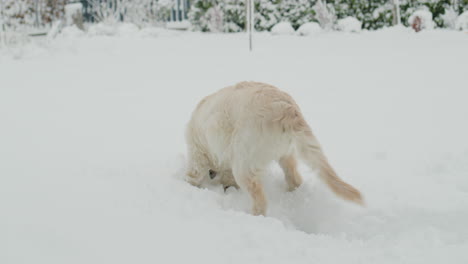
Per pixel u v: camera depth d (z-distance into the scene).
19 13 16.48
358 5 16.23
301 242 2.38
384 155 3.87
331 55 10.03
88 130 4.88
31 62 10.43
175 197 2.97
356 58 9.41
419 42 11.48
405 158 3.77
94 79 8.14
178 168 3.72
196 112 3.41
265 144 2.83
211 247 2.28
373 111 5.30
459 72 7.17
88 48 12.83
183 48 12.42
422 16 14.05
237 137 2.91
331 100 5.95
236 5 16.88
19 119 5.29
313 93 6.39
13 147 4.15
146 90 7.05
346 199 2.56
